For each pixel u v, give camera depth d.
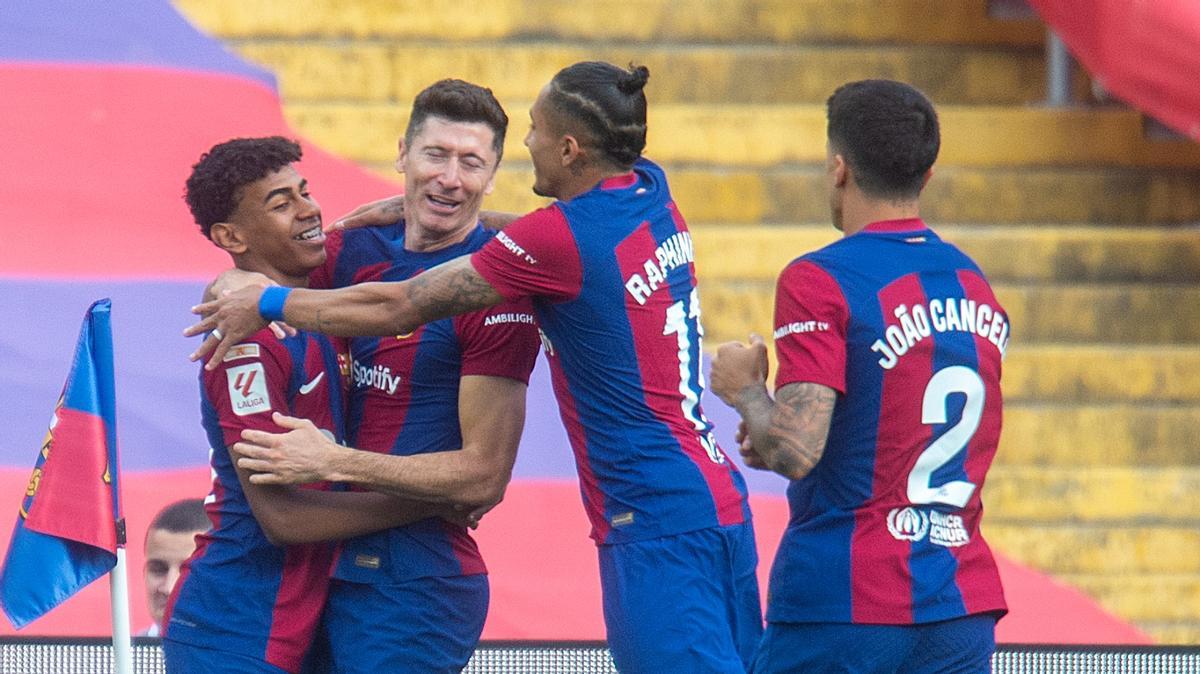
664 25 34.53
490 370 14.29
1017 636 23.47
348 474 13.82
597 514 14.03
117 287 25.95
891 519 12.92
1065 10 29.94
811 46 34.66
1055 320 30.27
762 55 33.84
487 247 13.50
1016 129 33.16
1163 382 29.09
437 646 14.66
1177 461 28.25
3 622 21.19
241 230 14.31
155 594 17.89
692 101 33.72
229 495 14.49
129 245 27.03
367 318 13.49
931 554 12.98
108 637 17.00
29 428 23.70
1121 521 27.09
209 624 14.35
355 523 14.10
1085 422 28.17
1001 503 27.03
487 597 15.20
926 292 13.02
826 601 12.95
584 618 22.03
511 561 22.83
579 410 14.01
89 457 14.34
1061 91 34.09
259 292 13.68
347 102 33.16
